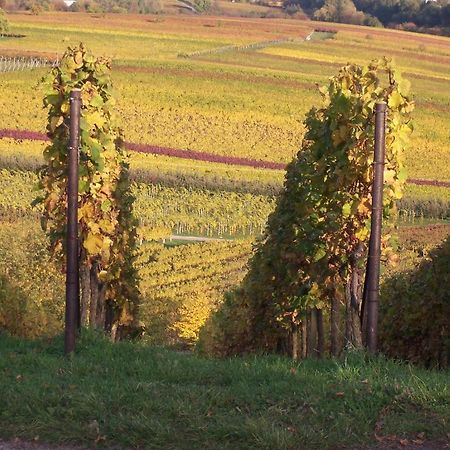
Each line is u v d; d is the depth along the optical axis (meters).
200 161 70.06
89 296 15.76
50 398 8.20
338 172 12.60
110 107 14.92
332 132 13.18
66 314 11.10
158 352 11.16
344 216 12.52
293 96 94.62
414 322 16.34
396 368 9.76
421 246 43.66
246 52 122.12
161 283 40.06
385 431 7.41
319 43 134.88
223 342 21.67
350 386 8.37
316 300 14.87
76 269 11.16
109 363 10.13
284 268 17.75
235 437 7.33
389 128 12.16
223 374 9.43
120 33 132.00
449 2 181.88
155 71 99.56
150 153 71.12
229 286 38.75
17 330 18.86
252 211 58.78
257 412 7.93
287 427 7.51
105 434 7.50
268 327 19.73
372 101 12.09
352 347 10.98
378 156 10.80
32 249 33.53
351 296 12.72
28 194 54.56
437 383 8.49
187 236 55.16
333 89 13.14
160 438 7.32
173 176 60.53
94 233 14.81
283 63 115.12
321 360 10.95
